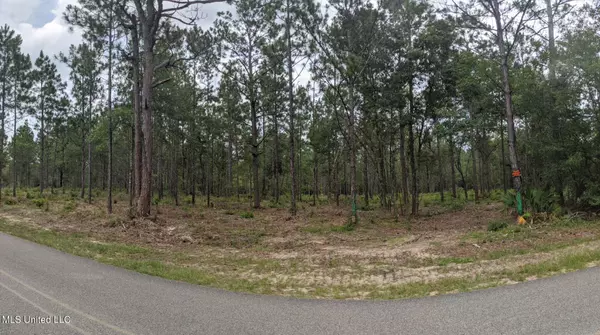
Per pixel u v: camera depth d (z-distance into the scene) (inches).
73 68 908.6
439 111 681.6
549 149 558.6
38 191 1520.7
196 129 1083.9
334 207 1127.0
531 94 584.7
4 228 485.7
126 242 445.7
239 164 1456.7
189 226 629.9
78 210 810.2
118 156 1697.8
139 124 720.3
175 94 943.7
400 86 730.8
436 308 180.5
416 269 294.0
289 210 971.3
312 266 319.9
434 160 1295.5
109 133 816.3
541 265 256.7
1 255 305.9
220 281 249.6
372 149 906.1
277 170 1300.4
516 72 639.1
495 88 643.5
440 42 689.0
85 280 233.5
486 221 620.1
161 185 1369.3
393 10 658.2
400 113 774.5
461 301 189.6
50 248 346.0
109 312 175.3
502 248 363.6
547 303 177.6
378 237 524.1
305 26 660.7
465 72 642.8
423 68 721.0
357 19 647.8
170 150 1395.2
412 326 157.6
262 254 397.4
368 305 189.9
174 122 1066.7
